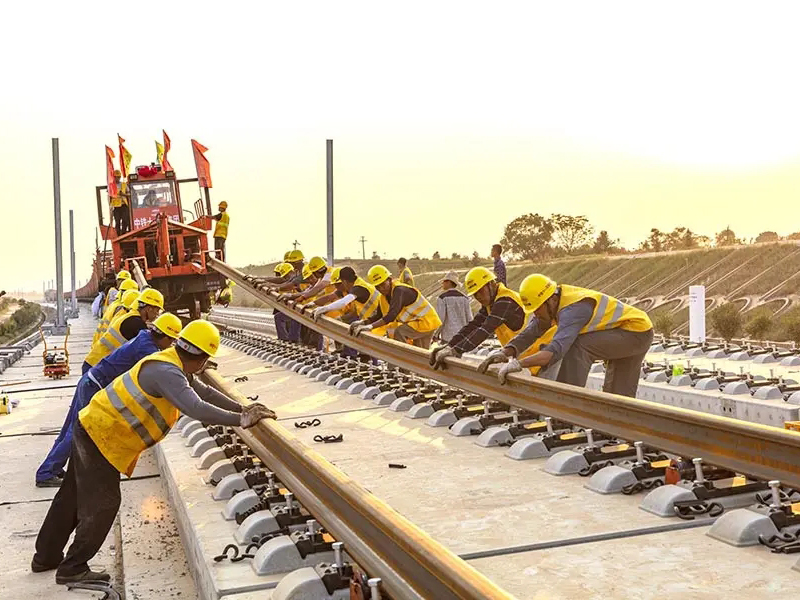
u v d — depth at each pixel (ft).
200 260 82.69
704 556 13.74
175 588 18.94
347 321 48.98
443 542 15.49
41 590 19.66
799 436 15.11
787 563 13.15
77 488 19.52
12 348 89.45
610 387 26.11
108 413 18.98
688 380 36.58
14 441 39.47
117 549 23.20
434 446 23.71
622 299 135.33
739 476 17.29
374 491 19.29
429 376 30.68
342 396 34.99
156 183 86.89
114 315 40.52
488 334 28.22
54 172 120.06
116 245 84.23
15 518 26.17
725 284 121.70
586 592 12.68
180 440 29.30
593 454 19.74
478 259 221.87
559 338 23.73
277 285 60.70
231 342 72.64
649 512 16.24
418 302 40.83
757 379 35.01
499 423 25.11
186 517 19.86
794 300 102.42
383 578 12.48
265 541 16.08
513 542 15.15
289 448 17.88
